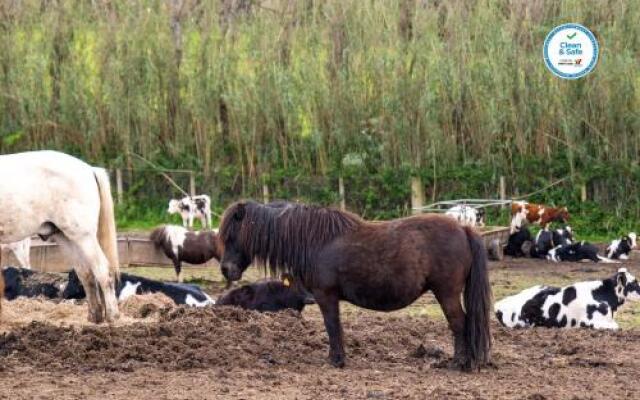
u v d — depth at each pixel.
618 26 32.81
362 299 11.26
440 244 11.07
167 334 12.80
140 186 35.31
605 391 10.50
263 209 11.55
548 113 33.06
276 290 15.80
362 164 33.91
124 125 35.22
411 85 33.62
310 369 11.56
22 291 17.52
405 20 35.34
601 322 15.16
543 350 13.24
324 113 34.41
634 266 25.62
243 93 34.56
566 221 30.80
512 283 22.09
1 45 35.81
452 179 33.38
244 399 9.97
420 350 12.42
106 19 36.41
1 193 13.19
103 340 12.26
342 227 11.31
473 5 34.91
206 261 22.81
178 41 36.84
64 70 35.53
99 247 13.99
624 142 32.31
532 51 33.62
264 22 35.59
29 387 10.59
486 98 32.97
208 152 35.09
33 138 35.75
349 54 34.41
